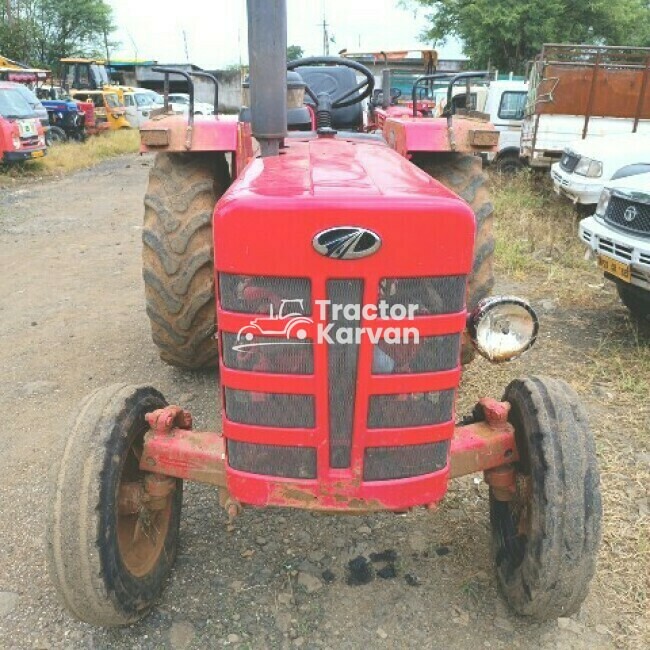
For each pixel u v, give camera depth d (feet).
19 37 106.32
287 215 6.15
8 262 24.45
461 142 12.16
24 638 8.47
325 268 6.29
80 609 7.55
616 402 13.71
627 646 8.32
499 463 8.13
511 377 14.61
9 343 16.99
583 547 7.32
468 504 10.76
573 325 17.72
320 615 8.75
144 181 45.44
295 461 7.14
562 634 8.48
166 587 9.16
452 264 6.48
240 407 7.05
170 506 9.42
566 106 34.12
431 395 7.04
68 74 83.71
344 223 6.16
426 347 6.83
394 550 9.86
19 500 10.98
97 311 19.07
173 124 12.19
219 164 13.43
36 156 47.34
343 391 6.84
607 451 12.08
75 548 7.27
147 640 8.39
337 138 11.48
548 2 79.82
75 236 28.37
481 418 8.68
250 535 10.14
